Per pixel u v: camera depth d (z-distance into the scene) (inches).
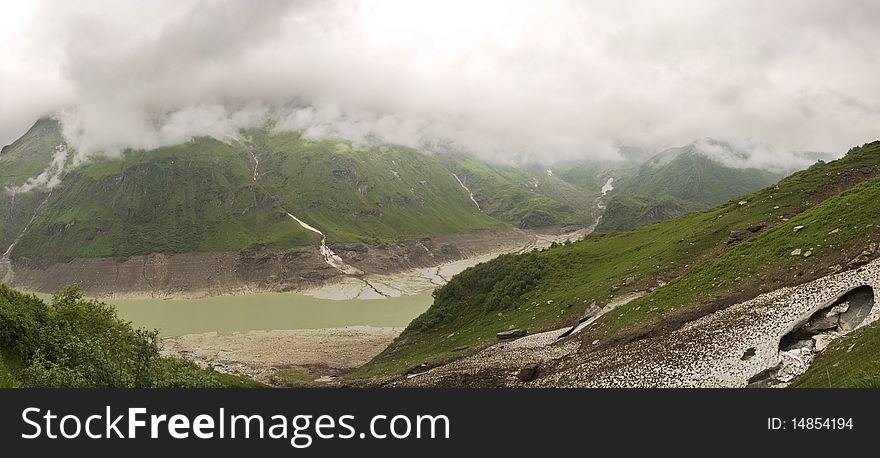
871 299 1626.5
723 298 2235.5
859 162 3971.5
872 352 1236.5
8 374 1449.3
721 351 1814.7
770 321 1831.9
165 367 1563.7
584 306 3319.4
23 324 1775.3
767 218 3496.6
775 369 1545.3
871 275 1740.9
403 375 3152.1
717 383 1636.3
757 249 2610.7
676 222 4783.5
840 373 1258.0
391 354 4247.0
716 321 2046.0
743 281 2322.8
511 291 4229.8
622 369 2038.6
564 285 3978.8
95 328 2353.6
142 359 1409.9
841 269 1975.9
